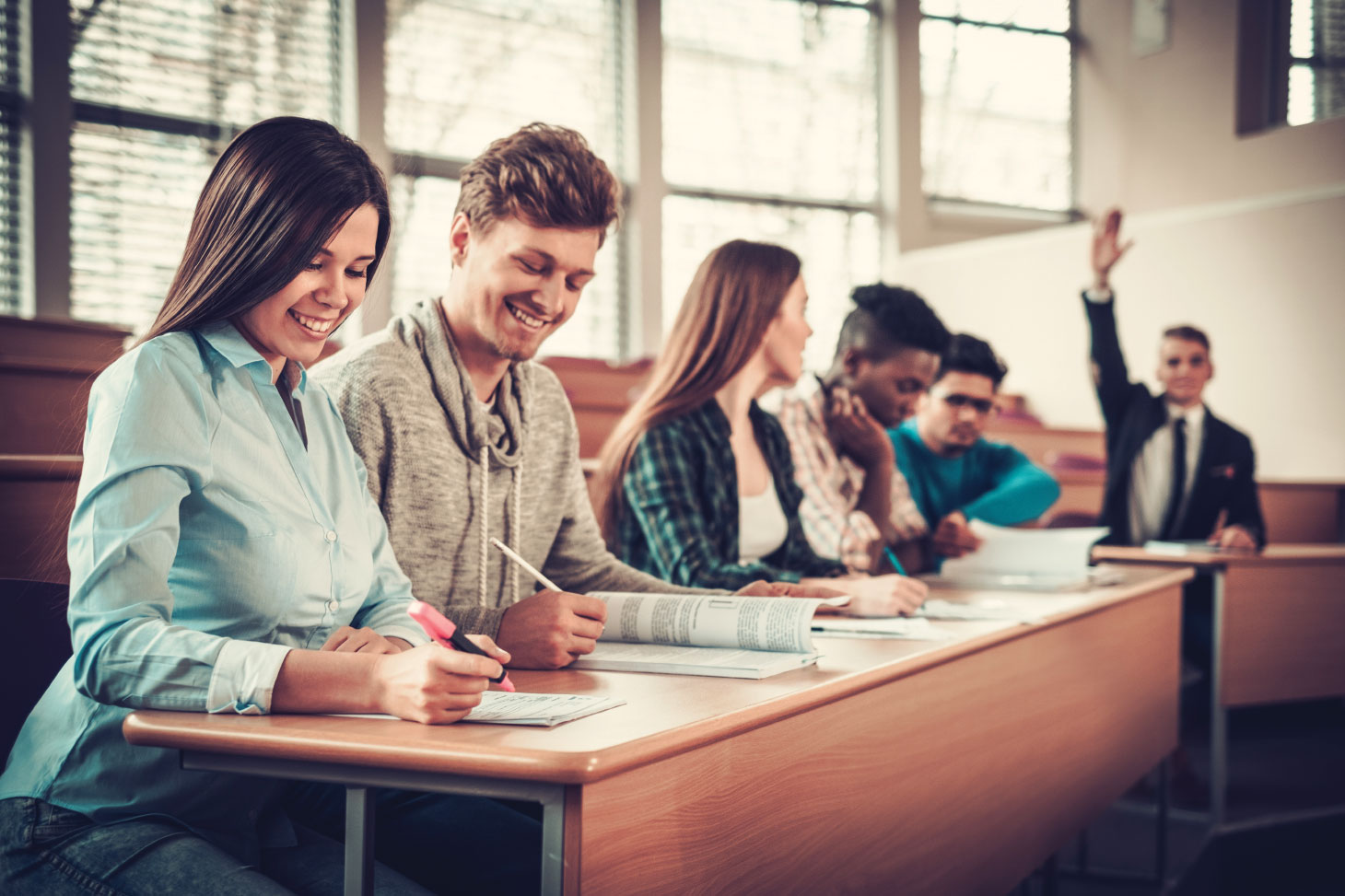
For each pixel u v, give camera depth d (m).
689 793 0.81
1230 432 3.38
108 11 4.59
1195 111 6.41
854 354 2.26
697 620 1.15
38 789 0.90
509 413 1.37
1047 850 1.57
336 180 0.94
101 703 0.85
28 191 4.44
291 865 0.93
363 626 1.08
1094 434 5.35
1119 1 6.84
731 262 1.76
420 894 0.89
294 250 0.93
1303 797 2.90
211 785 0.92
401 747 0.72
